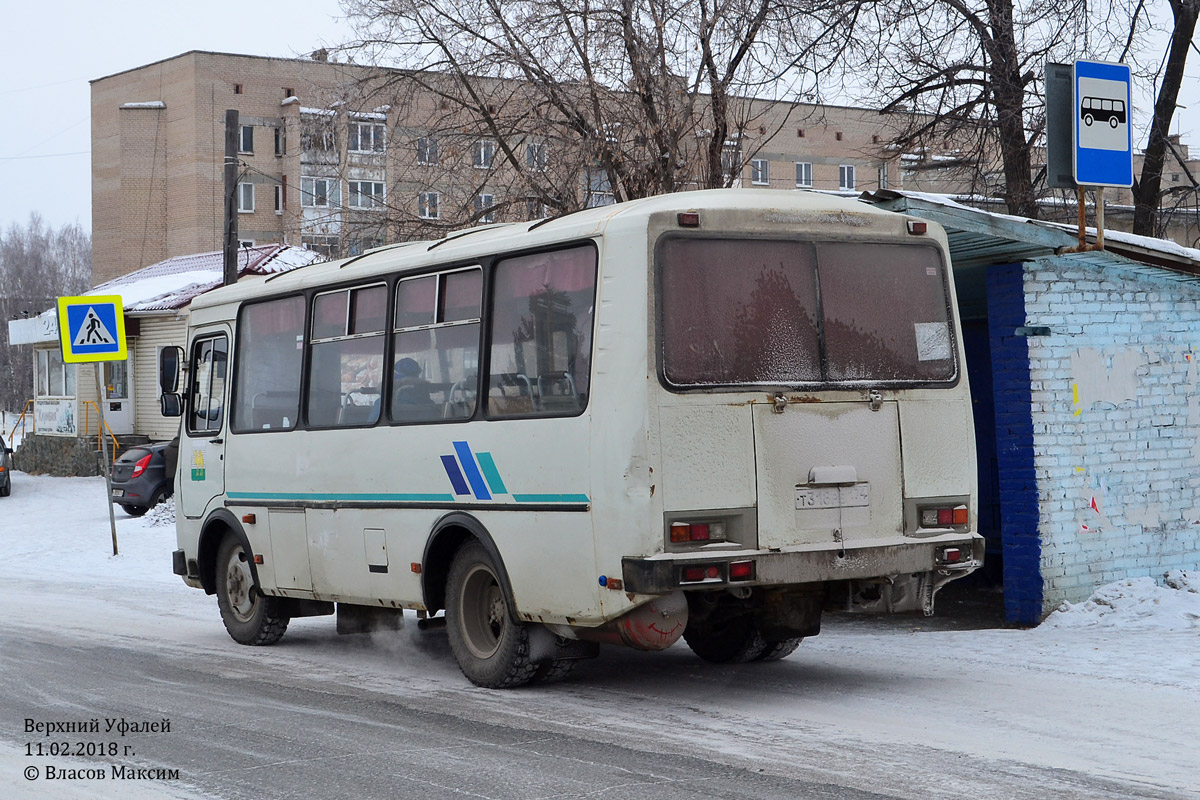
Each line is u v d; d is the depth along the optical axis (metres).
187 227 66.62
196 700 8.80
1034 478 11.21
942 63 21.92
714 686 8.86
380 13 19.38
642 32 18.31
